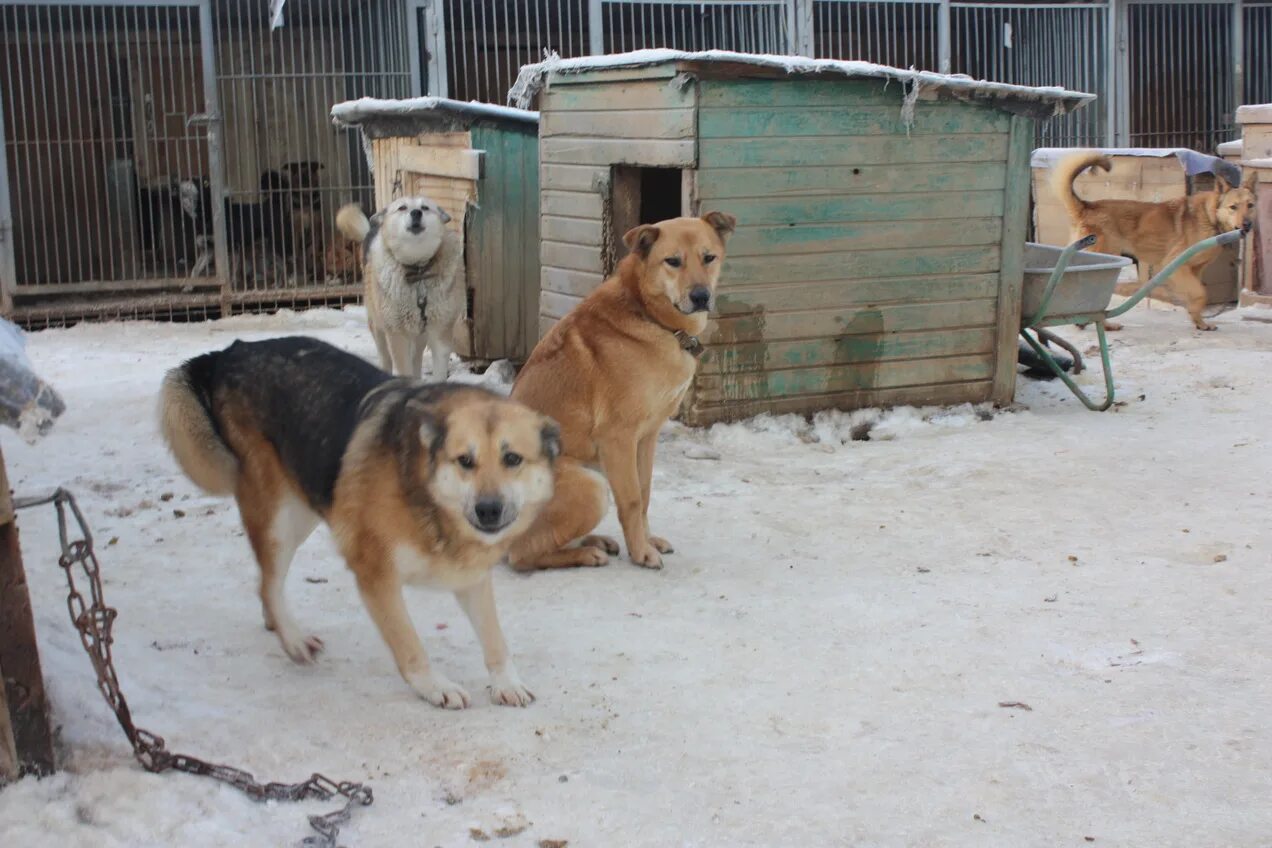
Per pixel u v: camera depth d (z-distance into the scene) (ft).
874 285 24.68
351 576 16.38
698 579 16.20
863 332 24.77
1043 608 14.79
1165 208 35.60
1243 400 26.03
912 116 24.09
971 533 17.84
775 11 43.96
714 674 13.07
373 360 32.71
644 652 13.71
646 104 23.82
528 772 10.92
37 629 13.69
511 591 15.90
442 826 9.96
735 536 17.98
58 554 17.15
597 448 17.11
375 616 12.19
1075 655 13.38
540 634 14.32
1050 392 27.63
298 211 45.80
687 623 14.60
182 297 40.83
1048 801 10.30
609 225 25.45
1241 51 48.37
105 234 46.39
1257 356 30.45
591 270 26.12
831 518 18.70
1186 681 12.59
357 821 10.02
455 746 11.39
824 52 49.75
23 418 9.45
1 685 10.06
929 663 13.23
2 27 43.16
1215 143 49.39
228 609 15.15
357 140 47.85
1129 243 36.40
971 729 11.65
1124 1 45.93
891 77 23.67
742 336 23.86
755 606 15.10
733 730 11.73
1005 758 11.05
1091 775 10.71
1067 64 47.11
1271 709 11.90
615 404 16.80
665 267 16.79
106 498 20.21
